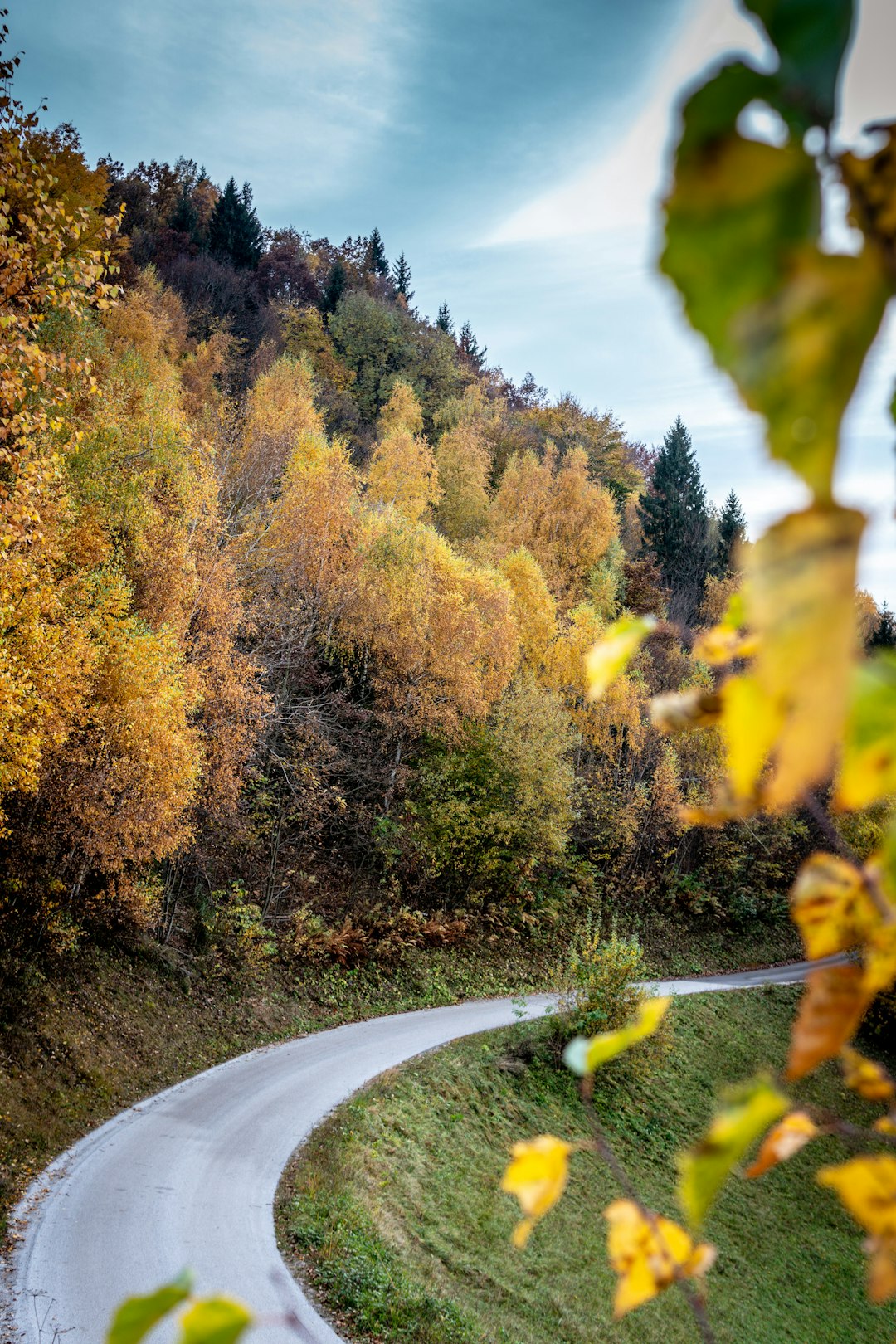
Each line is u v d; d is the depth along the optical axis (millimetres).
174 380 35594
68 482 16500
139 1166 10914
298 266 84438
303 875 24094
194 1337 515
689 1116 19922
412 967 23641
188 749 14828
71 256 7852
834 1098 22375
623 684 34062
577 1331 10570
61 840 14578
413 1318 8844
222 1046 16328
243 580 22891
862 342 350
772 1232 16562
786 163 357
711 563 62875
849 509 344
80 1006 14250
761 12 364
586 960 20391
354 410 60094
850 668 338
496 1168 14430
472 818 26266
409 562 28594
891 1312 15438
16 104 7465
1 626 11133
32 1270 8234
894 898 525
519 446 65750
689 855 38219
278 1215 10320
